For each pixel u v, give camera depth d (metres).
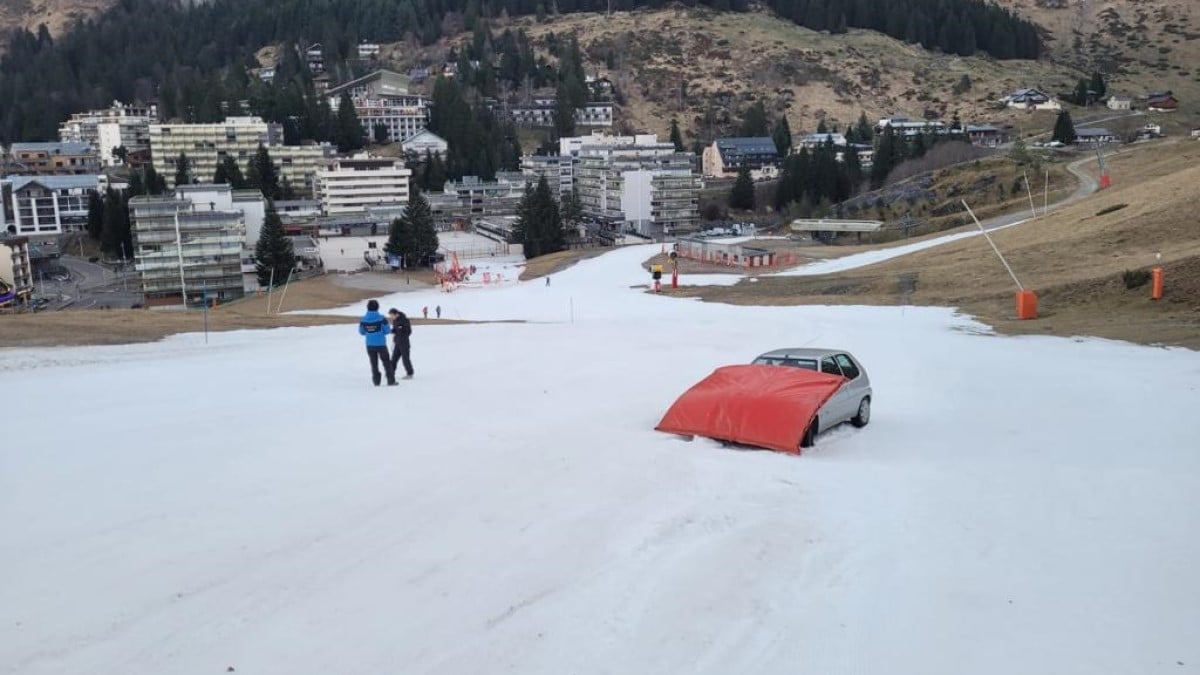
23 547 10.53
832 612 9.59
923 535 12.00
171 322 37.81
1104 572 10.73
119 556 10.31
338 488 13.01
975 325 39.41
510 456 14.94
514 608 9.29
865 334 37.22
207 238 113.75
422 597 9.47
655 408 19.97
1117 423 18.59
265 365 26.28
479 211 180.88
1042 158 143.25
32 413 18.03
